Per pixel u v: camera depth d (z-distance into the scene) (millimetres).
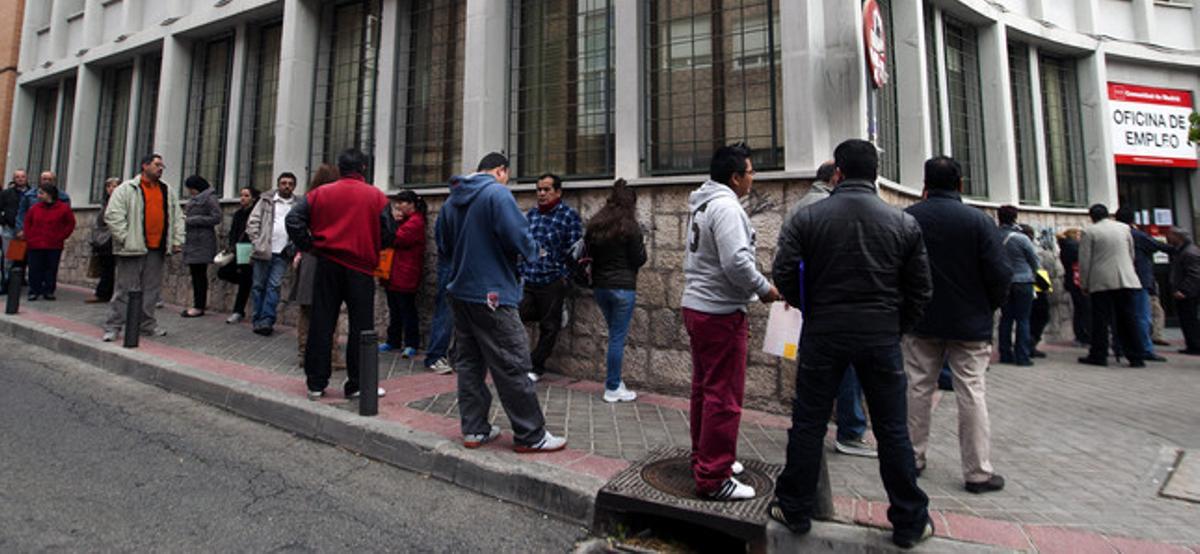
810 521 2875
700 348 3232
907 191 6324
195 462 3814
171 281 10328
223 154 9992
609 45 6523
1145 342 7777
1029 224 9016
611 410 4953
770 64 5715
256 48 9844
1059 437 4484
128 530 2891
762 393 5105
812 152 5113
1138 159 10148
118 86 12211
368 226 4852
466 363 3951
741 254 2980
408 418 4434
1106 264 7250
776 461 3900
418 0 8039
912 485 2727
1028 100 9383
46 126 13727
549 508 3363
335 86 8812
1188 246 8305
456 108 7590
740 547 3102
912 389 3801
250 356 6305
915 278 2785
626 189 5289
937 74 7809
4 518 2924
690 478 3471
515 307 3938
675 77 6168
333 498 3420
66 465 3635
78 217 12305
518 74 7172
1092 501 3324
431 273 7156
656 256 5703
